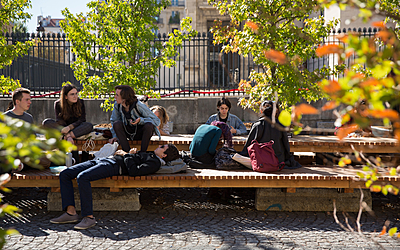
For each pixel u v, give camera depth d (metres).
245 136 6.93
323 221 4.74
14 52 9.18
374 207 5.37
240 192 6.30
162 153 5.12
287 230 4.37
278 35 6.48
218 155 5.52
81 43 8.16
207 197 5.96
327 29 7.03
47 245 3.82
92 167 4.70
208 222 4.67
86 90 8.33
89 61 8.26
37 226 4.44
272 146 5.41
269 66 6.54
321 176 4.96
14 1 9.20
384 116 1.13
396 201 5.68
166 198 5.88
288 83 6.57
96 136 6.06
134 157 5.00
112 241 3.96
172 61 8.63
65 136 5.83
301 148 6.04
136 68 8.32
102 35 8.22
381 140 6.29
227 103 7.09
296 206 5.23
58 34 11.78
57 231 4.27
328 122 10.98
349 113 1.22
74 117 6.05
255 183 5.01
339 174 5.11
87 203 4.46
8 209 1.44
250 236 4.15
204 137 5.58
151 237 4.09
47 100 11.59
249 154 5.34
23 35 11.52
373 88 1.19
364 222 4.70
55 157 1.40
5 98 11.48
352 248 3.78
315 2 6.22
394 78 1.16
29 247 3.76
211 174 5.08
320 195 5.23
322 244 3.89
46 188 6.40
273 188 5.27
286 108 6.95
